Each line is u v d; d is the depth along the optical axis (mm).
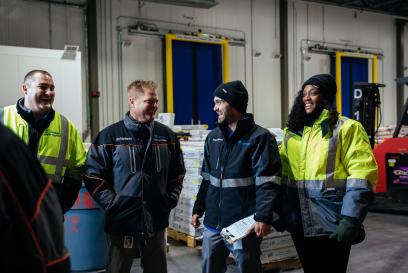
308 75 11836
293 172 2404
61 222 1159
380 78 13406
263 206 2248
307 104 2361
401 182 6867
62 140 2562
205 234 2531
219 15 10367
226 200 2396
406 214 6875
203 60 10031
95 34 8695
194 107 9906
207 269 2520
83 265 3455
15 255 984
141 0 9242
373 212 7094
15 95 5160
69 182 2650
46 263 1052
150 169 2498
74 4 8539
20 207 1015
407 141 6781
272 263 3961
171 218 5098
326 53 12164
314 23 11883
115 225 2422
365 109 7234
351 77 12508
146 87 2496
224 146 2465
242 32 10727
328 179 2262
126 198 2422
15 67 5148
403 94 13844
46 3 8289
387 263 4340
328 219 2238
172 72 9539
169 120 7230
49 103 2461
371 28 13133
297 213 2381
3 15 7918
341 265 2311
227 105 2391
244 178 2375
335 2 11773
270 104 11250
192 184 4598
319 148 2287
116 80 9062
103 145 2486
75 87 5449
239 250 2359
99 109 8859
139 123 2502
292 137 2441
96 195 2453
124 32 9125
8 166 1017
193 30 9992
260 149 2326
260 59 11039
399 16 13086
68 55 5414
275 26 11258
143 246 2553
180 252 4680
